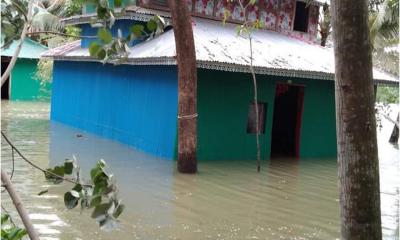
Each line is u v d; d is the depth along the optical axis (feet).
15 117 64.80
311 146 48.21
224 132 42.52
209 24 48.39
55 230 21.88
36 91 89.66
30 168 34.42
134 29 8.87
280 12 54.34
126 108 47.60
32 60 88.43
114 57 8.50
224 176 36.11
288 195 31.91
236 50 41.98
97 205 7.58
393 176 40.57
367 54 11.06
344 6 10.94
